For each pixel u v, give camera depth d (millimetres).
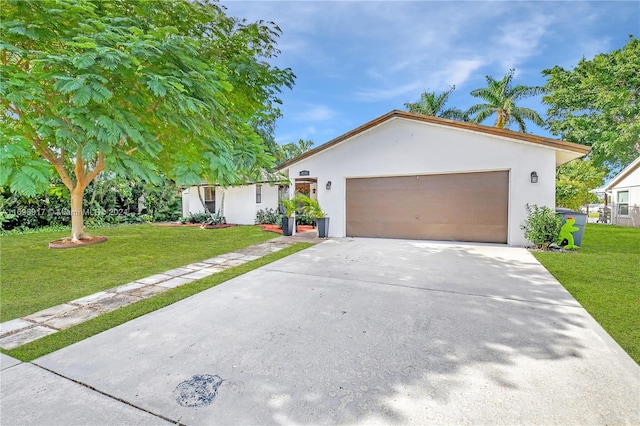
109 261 7281
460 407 2141
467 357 2803
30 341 3180
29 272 6227
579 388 2334
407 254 7852
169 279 5629
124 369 2639
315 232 12984
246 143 7391
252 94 7586
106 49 4352
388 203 10828
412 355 2848
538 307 4055
